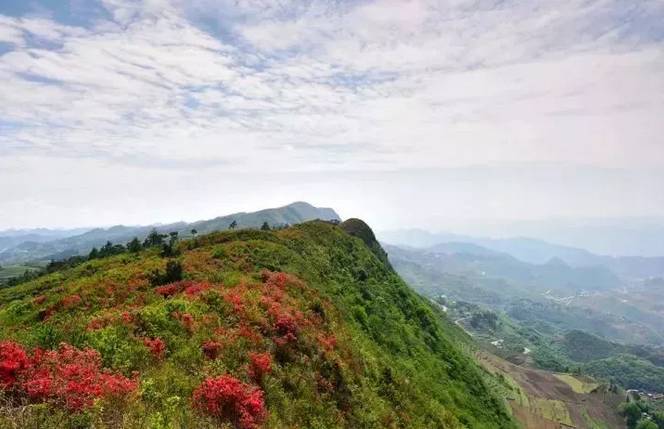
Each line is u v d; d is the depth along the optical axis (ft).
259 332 75.56
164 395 49.08
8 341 53.16
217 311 77.82
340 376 81.82
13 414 38.70
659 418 479.82
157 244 207.51
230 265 128.06
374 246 331.77
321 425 64.34
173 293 101.81
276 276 118.93
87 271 163.02
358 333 126.62
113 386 45.62
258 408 53.26
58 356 50.70
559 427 320.91
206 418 47.44
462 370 185.68
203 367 58.65
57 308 97.35
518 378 463.83
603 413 449.89
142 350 58.08
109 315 69.00
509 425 171.42
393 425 83.30
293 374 70.59
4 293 159.74
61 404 41.83
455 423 114.11
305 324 92.02
